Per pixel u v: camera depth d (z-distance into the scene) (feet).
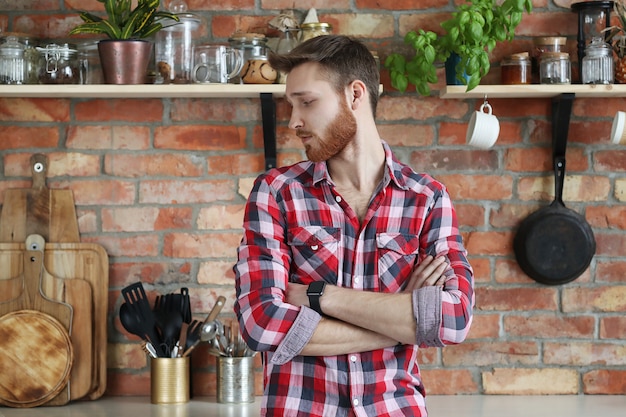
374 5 10.48
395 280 6.46
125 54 9.62
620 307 10.50
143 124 10.51
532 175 10.51
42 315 10.12
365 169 6.63
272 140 10.28
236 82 9.87
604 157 10.52
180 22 9.86
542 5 10.50
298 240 6.52
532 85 9.79
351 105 6.51
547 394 10.50
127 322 10.06
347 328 6.26
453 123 10.51
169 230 10.53
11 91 9.67
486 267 10.52
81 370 10.23
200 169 10.52
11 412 9.77
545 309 10.51
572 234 10.39
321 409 6.25
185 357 10.05
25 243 10.36
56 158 10.51
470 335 10.51
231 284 10.53
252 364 10.09
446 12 10.45
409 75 10.07
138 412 9.56
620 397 10.35
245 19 10.52
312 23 9.96
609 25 10.18
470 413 9.46
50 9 10.48
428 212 6.65
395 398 6.31
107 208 10.53
